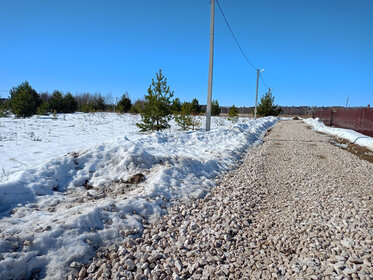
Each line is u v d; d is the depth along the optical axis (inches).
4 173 196.2
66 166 182.5
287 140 523.2
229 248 120.4
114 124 711.7
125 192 169.0
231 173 253.9
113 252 110.0
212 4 432.1
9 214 121.0
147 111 486.6
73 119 797.9
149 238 124.6
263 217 155.4
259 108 1517.0
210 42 443.5
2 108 822.5
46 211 131.3
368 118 568.1
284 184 222.4
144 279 96.5
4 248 93.4
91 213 125.4
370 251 111.7
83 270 96.1
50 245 101.8
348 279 93.1
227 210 160.7
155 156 226.2
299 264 105.2
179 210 158.7
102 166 196.7
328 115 1023.6
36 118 783.1
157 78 468.4
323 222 142.8
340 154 366.9
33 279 88.4
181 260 109.5
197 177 218.1
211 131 461.4
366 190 204.5
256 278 98.1
